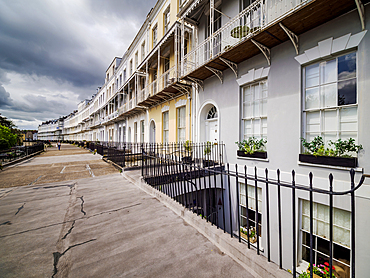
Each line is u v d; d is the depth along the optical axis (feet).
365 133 12.10
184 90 31.30
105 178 24.67
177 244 9.25
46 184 21.70
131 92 61.26
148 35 45.29
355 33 12.59
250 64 20.21
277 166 17.16
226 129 23.38
